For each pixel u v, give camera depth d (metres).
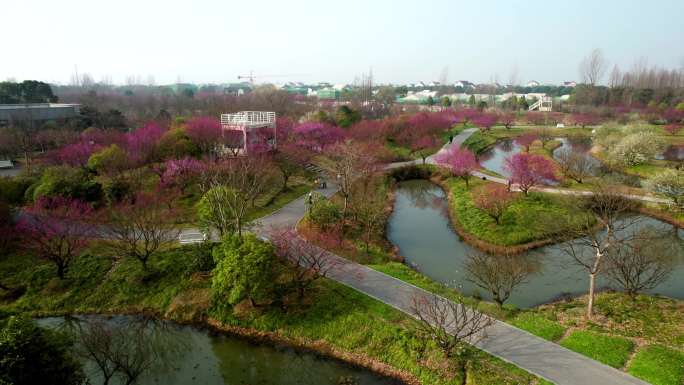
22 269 34.28
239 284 27.92
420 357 24.61
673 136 89.62
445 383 22.70
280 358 26.70
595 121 113.69
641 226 43.25
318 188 54.62
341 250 37.31
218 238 37.41
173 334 29.28
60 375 20.08
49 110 81.31
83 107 87.94
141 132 60.94
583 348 23.92
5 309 30.80
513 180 52.69
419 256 39.56
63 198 39.31
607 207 35.25
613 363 22.56
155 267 34.00
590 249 38.44
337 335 27.30
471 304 29.14
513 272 31.27
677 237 41.72
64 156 53.94
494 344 24.70
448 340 24.14
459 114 123.38
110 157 49.97
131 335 28.98
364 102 140.38
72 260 34.88
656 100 130.12
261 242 30.53
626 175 61.75
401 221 49.22
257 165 48.91
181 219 42.03
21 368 18.34
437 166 67.69
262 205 46.75
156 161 54.97
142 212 37.34
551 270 36.12
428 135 84.19
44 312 30.95
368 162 53.84
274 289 30.38
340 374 24.95
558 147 88.25
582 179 57.22
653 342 24.39
